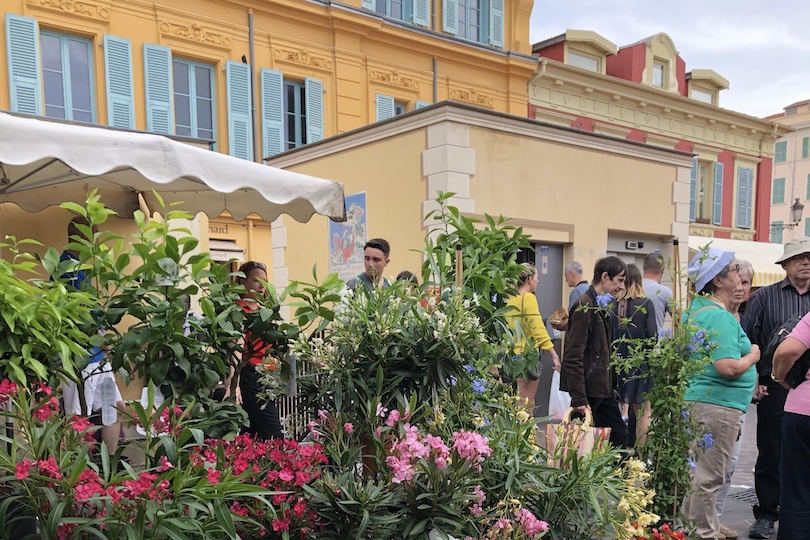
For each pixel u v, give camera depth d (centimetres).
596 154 756
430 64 1240
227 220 1001
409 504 178
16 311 169
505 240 290
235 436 207
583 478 200
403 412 205
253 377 350
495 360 253
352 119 1149
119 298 209
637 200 807
